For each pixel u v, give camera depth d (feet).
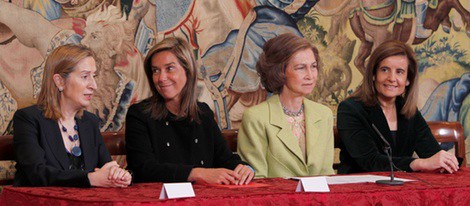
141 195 12.85
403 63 19.52
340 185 14.58
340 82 24.94
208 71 22.84
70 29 20.74
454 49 26.73
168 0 22.20
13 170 20.13
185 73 17.99
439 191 14.30
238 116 23.31
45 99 16.37
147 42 21.89
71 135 16.67
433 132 22.88
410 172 17.69
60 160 16.07
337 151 24.93
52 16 20.51
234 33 23.24
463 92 26.86
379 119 19.51
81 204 12.19
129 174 14.35
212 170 15.93
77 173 14.47
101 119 21.21
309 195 13.30
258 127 18.49
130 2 21.59
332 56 24.82
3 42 19.92
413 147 20.21
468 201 14.56
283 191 13.51
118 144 19.44
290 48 18.48
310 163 18.45
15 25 20.06
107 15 21.25
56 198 12.64
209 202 12.58
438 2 26.43
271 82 18.75
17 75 20.10
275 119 18.51
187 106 18.07
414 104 19.93
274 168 18.35
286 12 24.07
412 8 26.05
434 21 26.40
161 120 17.95
